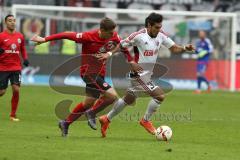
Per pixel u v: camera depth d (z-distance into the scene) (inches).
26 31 4111.7
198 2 4758.9
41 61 4114.2
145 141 1729.8
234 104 3159.5
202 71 3900.1
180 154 1508.4
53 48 4099.4
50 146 1578.5
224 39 4170.8
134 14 4126.5
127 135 1872.5
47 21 4133.9
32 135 1811.0
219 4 4778.5
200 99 3380.9
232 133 1998.0
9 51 2204.7
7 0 4596.5
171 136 1765.5
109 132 1935.3
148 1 4731.8
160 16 1724.9
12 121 2188.7
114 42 1754.4
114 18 4133.9
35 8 4082.2
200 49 3870.6
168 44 1781.5
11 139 1700.3
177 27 4153.5
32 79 4131.4
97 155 1461.6
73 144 1622.8
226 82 4180.6
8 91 3348.9
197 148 1620.3
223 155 1519.4
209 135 1926.7
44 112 2529.5
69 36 1726.1
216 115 2598.4
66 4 4699.8
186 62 4141.2
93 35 1734.7
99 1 4714.6
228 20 4170.8
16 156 1427.2
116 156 1454.2
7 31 2218.3
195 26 4160.9
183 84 4156.0
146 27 1753.2
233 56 4156.0
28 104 2824.8
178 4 4751.5
